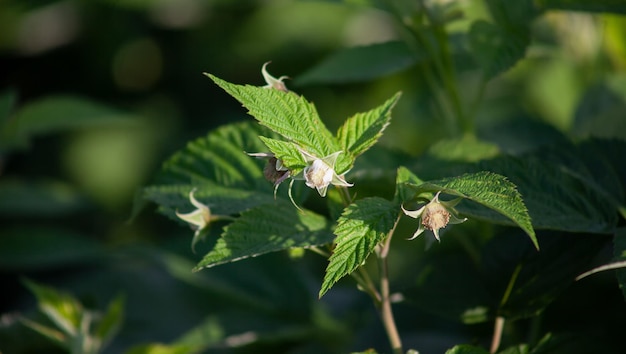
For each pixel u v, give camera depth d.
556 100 1.56
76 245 1.27
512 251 0.96
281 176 0.87
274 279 1.14
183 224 0.96
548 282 0.95
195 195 0.97
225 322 1.11
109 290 1.29
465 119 1.06
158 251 1.18
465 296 0.97
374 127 0.89
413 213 0.87
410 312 1.10
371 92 1.92
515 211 0.84
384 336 1.09
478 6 1.10
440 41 1.05
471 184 0.85
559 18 1.19
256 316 1.13
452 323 1.08
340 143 0.89
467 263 0.99
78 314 1.06
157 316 1.24
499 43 1.02
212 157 0.98
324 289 0.86
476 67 1.11
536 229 0.96
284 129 0.87
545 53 1.20
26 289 1.78
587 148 0.98
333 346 1.12
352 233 0.87
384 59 1.09
